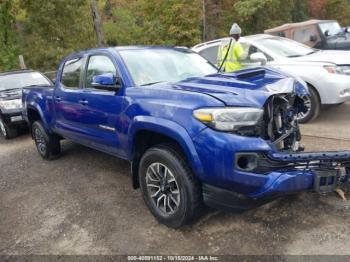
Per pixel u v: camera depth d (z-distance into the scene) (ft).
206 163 10.22
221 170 10.04
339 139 18.69
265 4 100.53
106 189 15.85
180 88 11.94
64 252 11.43
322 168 10.30
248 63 22.02
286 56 25.08
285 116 12.10
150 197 12.45
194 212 11.25
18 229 13.23
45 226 13.20
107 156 20.63
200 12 84.74
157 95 11.93
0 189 17.39
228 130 10.07
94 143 15.81
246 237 11.07
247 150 9.89
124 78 13.50
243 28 105.09
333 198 12.75
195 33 81.20
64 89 17.52
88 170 18.58
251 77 12.71
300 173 9.95
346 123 21.76
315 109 22.24
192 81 12.84
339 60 22.66
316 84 21.77
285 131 12.07
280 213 12.12
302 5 124.57
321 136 19.47
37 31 74.54
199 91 11.30
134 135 12.42
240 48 23.16
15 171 19.94
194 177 11.04
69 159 20.72
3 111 27.45
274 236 10.98
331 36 42.32
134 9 92.02
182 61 15.57
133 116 12.40
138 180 13.43
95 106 14.75
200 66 15.87
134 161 13.14
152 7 83.15
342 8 124.67
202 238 11.26
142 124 11.86
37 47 74.23
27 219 13.91
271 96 10.81
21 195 16.33
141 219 12.85
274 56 24.72
